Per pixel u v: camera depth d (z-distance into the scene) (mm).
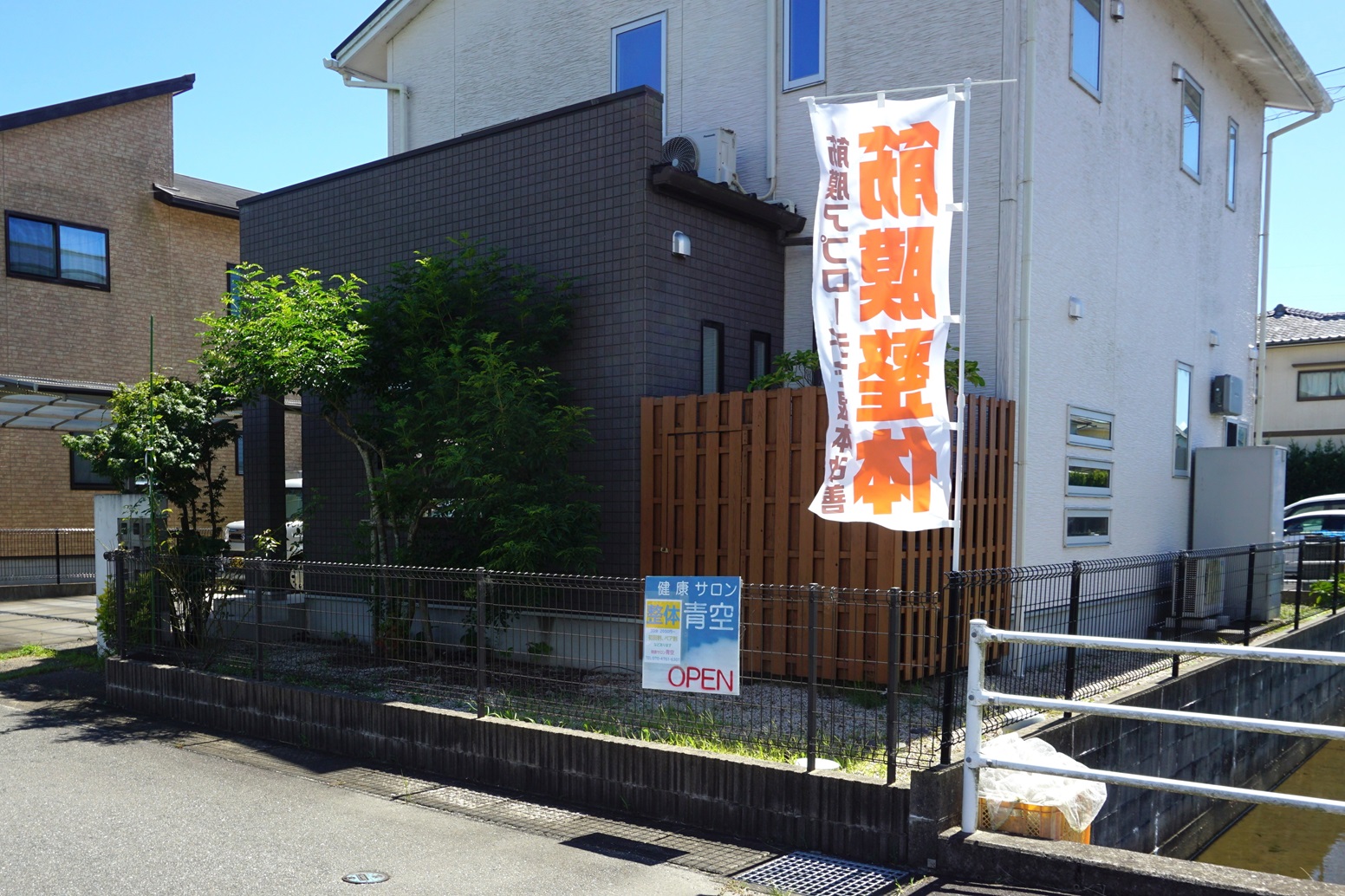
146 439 9906
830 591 5289
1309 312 29938
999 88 9539
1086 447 10602
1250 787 9547
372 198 11344
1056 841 4652
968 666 4883
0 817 5613
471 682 6723
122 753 7148
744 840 5234
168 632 8789
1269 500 13070
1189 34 13469
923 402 5852
